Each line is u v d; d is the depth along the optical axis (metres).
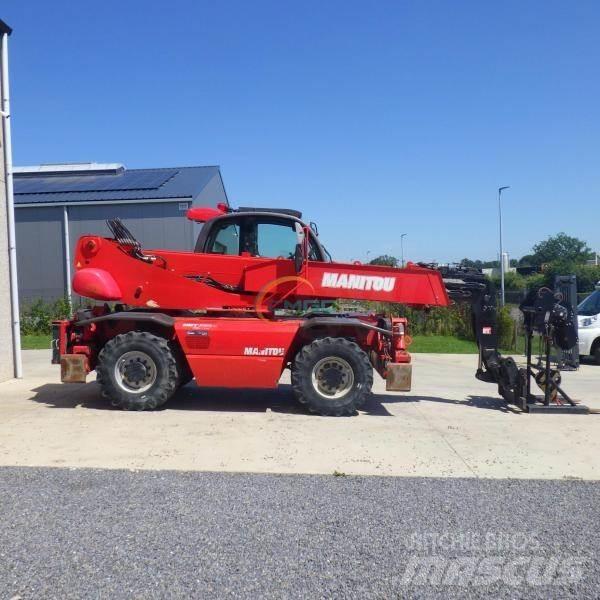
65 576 3.58
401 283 8.55
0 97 10.38
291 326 8.16
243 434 6.98
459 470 5.76
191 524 4.35
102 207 21.69
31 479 5.29
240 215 8.88
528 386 8.65
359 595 3.44
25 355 14.80
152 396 8.05
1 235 10.36
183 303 8.52
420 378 12.06
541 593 3.52
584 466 5.97
